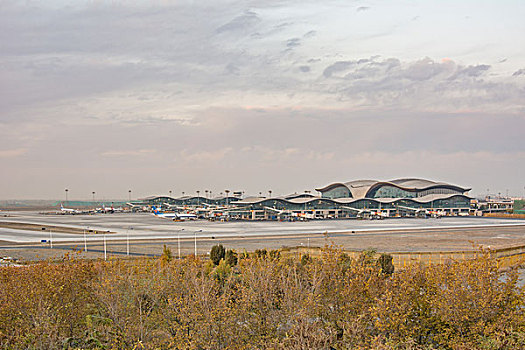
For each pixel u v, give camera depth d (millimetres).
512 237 112250
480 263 26266
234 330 25688
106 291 28516
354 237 112188
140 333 26719
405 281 26219
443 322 25406
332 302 27516
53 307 27859
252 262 34938
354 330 23219
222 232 127500
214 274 43156
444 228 143000
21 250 88250
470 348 22500
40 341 23734
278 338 25172
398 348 23312
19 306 26547
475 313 24281
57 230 138500
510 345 22438
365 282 27359
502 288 25766
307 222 179625
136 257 75812
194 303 26297
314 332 23359
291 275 30688
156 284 32000
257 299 27719
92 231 133500
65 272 30422
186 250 86312
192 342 24734
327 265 29234
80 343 27109
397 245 93750
